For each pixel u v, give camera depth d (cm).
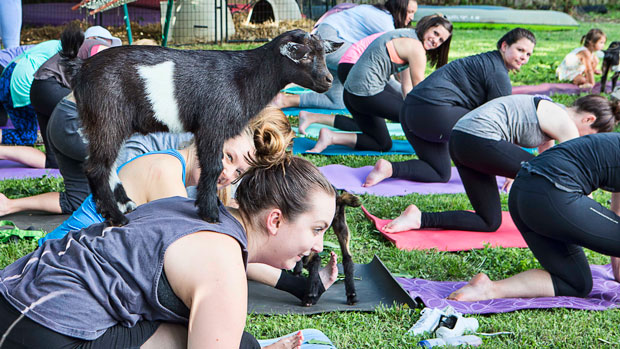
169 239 181
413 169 629
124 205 215
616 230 358
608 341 326
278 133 200
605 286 405
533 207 369
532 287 384
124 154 332
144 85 211
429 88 584
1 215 497
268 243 204
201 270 176
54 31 1728
